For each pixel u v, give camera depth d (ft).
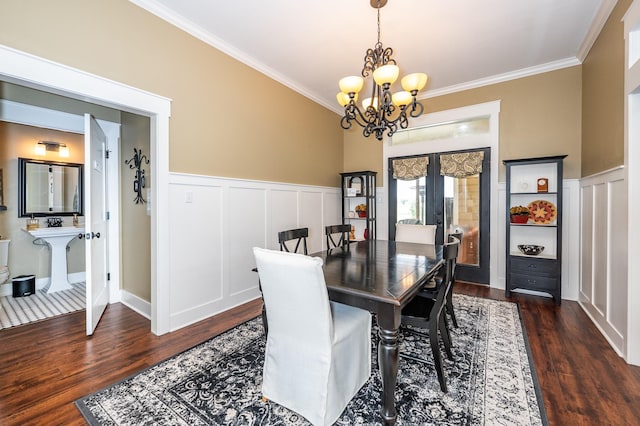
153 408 5.27
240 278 10.82
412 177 14.79
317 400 4.78
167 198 8.46
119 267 11.30
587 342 7.73
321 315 4.70
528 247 11.64
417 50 10.46
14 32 5.81
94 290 8.69
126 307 10.64
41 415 5.08
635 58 6.79
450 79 12.90
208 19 8.71
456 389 5.80
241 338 8.06
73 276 14.01
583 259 10.53
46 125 10.48
